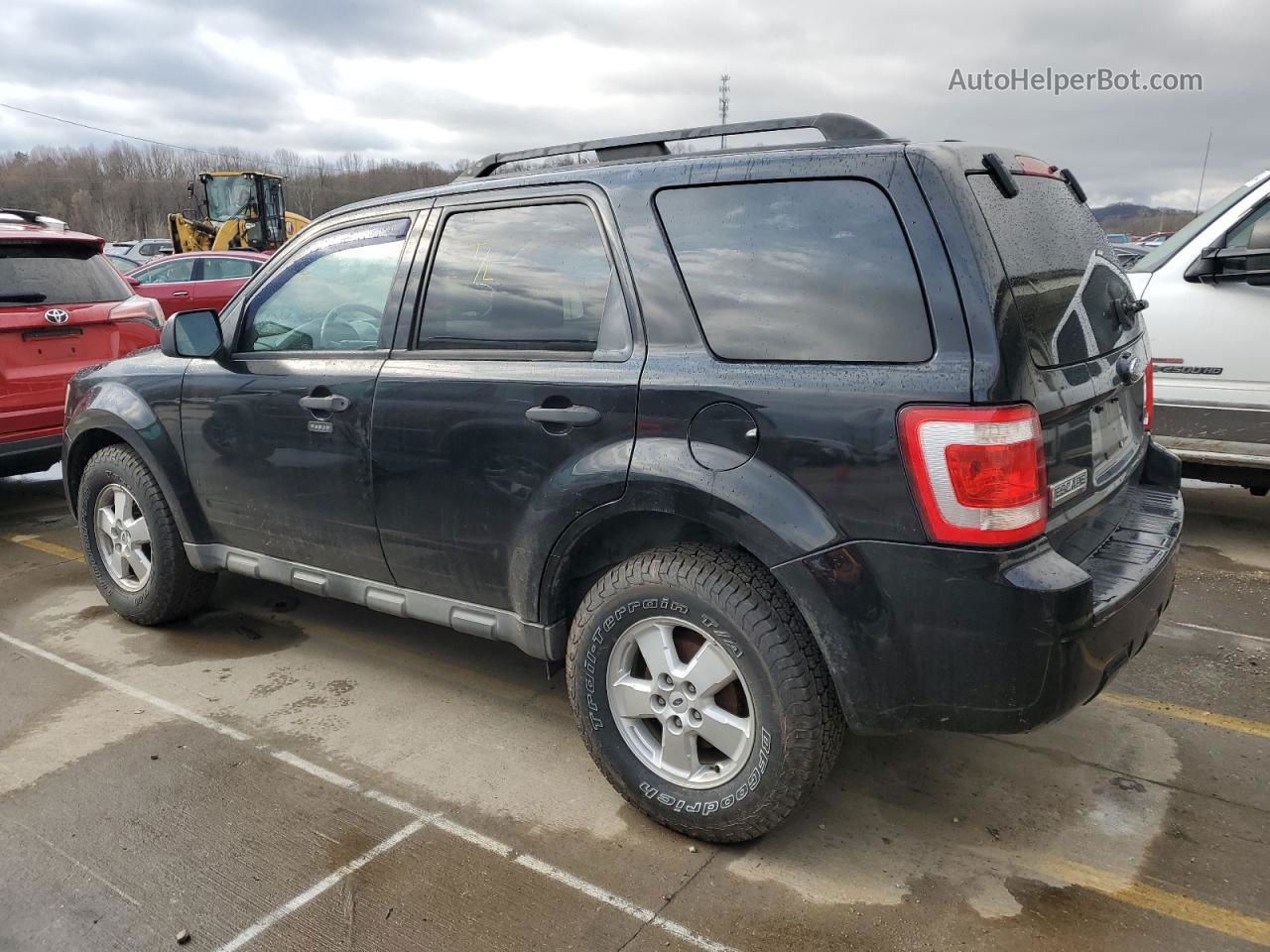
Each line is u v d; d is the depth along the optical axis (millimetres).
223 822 2713
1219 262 4695
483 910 2346
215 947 2230
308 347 3412
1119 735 3174
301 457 3324
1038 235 2482
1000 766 2996
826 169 2332
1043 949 2197
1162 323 4914
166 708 3416
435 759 3064
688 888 2422
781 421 2275
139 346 6102
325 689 3570
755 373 2342
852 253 2268
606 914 2328
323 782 2924
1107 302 2834
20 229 5633
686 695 2521
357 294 3273
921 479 2113
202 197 23047
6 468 5469
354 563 3312
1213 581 4570
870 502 2178
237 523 3664
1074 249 2693
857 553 2201
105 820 2723
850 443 2191
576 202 2744
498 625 2945
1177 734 3174
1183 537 5254
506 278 2873
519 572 2799
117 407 3883
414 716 3357
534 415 2674
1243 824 2668
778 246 2377
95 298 5910
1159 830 2645
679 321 2500
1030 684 2113
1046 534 2209
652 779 2609
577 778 2943
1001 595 2080
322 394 3227
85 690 3562
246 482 3543
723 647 2404
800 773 2365
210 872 2498
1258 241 4734
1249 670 3631
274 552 3602
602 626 2605
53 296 5641
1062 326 2420
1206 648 3836
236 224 21891
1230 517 5629
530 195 2855
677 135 2727
